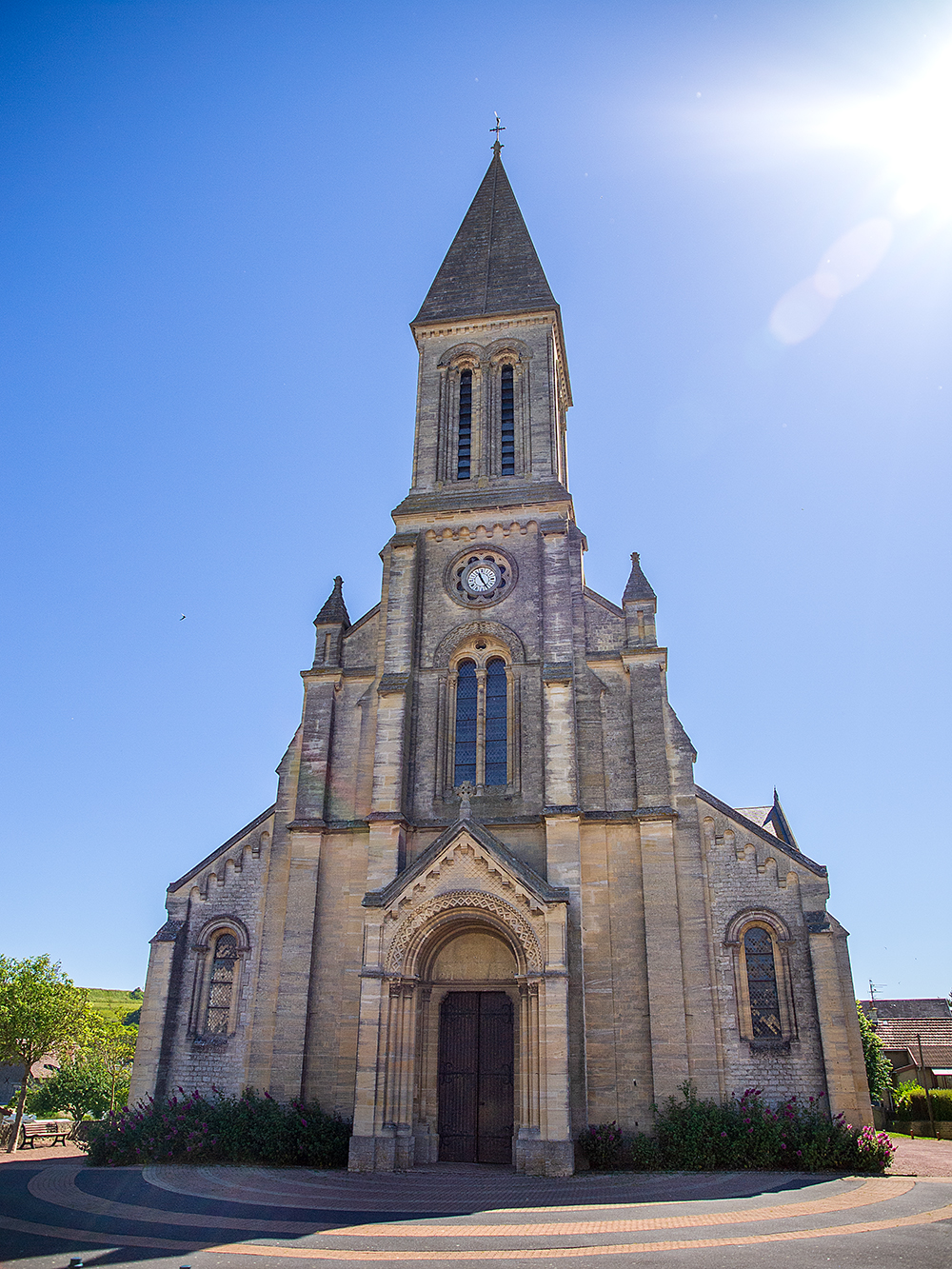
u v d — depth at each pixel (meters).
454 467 34.62
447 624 31.33
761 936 26.69
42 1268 11.80
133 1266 11.96
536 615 30.75
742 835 27.50
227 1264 12.12
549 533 31.39
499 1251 13.09
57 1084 51.31
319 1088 26.41
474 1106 25.78
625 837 27.58
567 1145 22.58
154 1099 27.55
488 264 38.31
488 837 25.92
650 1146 23.62
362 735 30.70
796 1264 11.95
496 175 41.97
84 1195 19.12
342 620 32.53
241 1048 28.03
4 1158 28.91
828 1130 23.55
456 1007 26.78
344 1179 22.06
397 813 27.73
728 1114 24.05
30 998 36.66
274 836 30.23
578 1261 12.27
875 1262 12.05
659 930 26.19
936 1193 19.33
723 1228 14.89
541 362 35.31
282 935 28.84
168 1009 28.50
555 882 26.42
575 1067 24.66
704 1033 25.23
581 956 25.77
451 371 36.16
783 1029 25.53
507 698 30.06
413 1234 14.59
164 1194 19.39
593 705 29.53
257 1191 19.89
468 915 25.50
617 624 30.77
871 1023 53.72
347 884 28.59
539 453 33.78
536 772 28.62
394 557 32.00
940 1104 40.94
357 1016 26.98
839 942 25.94
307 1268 11.91
